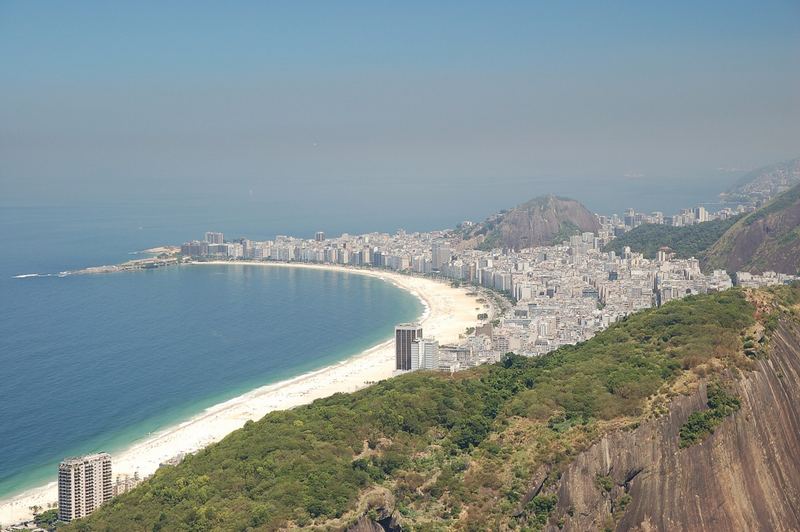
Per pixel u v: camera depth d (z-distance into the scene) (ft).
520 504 556.92
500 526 545.03
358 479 568.41
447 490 568.82
